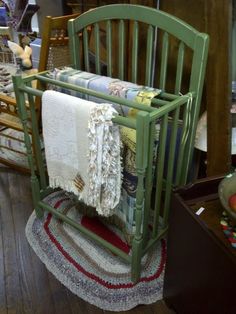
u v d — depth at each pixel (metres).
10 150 2.08
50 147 1.32
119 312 1.26
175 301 1.21
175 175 1.42
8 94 1.82
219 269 0.87
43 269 1.43
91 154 1.13
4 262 1.46
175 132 1.21
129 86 1.25
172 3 1.34
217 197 1.09
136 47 1.37
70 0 1.98
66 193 1.72
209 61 1.22
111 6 1.33
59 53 1.63
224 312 0.89
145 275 1.39
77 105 1.12
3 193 1.88
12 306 1.28
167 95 1.22
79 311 1.26
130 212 1.29
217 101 1.25
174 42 1.38
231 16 1.12
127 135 1.15
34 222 1.67
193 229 0.95
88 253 1.50
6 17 2.43
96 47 1.51
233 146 1.37
